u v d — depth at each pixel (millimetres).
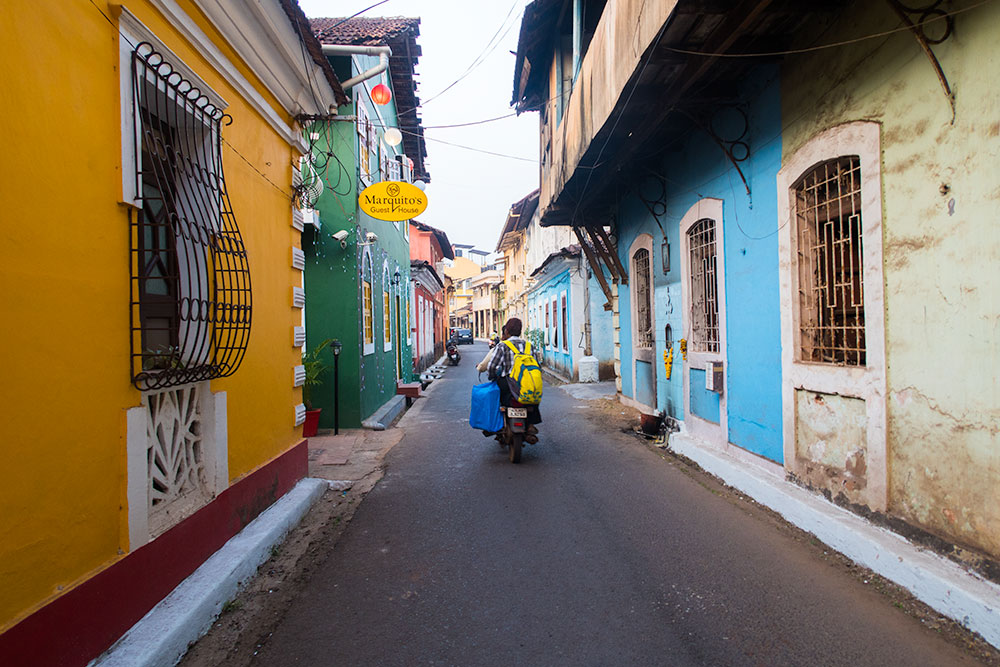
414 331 18516
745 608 3133
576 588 3443
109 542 2574
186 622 2773
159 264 3309
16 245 2098
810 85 4391
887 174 3586
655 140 6984
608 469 6312
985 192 2900
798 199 4703
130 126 2822
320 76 5383
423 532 4484
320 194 8672
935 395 3250
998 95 2814
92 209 2531
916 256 3369
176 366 3031
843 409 4109
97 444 2508
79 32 2488
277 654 2777
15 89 2115
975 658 2604
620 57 5207
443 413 11195
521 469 6410
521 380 6707
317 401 9188
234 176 3979
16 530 2051
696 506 4938
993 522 2895
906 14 3279
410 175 16328
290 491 4945
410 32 10781
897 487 3574
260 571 3740
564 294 18406
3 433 2012
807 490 4566
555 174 9609
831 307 4277
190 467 3395
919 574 3102
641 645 2797
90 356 2484
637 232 9508
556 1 8734
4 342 2029
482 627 3010
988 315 2904
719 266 6137
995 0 2812
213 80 3729
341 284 9227
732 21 3902
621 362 11227
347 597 3387
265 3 4109
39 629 2107
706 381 6414
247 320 4105
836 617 3004
